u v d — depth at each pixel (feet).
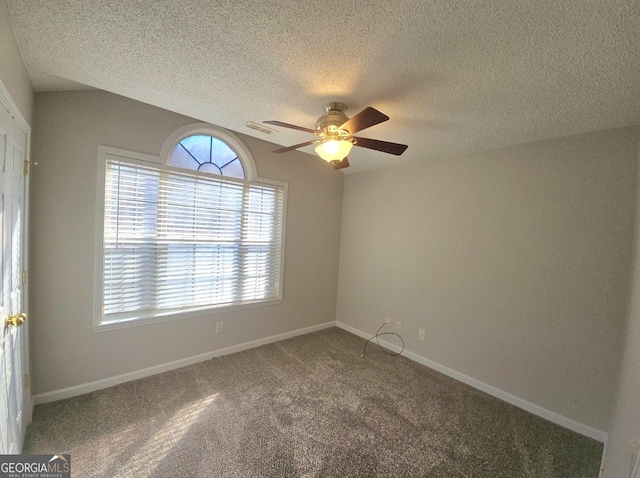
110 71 5.09
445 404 7.58
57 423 6.11
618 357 6.20
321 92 5.49
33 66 5.05
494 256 8.18
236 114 6.79
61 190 6.65
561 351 6.97
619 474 4.26
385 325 11.21
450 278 9.21
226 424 6.41
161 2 3.43
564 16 3.31
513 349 7.77
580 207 6.73
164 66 4.87
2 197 3.92
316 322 12.62
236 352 10.12
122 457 5.36
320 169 12.13
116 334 7.66
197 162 9.02
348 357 10.14
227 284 9.84
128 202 7.69
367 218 12.00
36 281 6.46
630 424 4.24
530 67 4.36
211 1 3.39
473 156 8.70
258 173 10.19
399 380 8.71
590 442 6.36
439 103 5.66
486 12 3.33
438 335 9.50
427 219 9.87
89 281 7.13
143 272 8.09
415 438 6.28
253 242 10.38
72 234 6.84
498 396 8.00
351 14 3.49
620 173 6.23
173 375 8.37
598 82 4.64
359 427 6.55
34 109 6.21
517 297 7.72
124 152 7.42
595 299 6.51
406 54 4.22
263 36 3.99
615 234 6.27
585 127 6.39
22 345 5.60
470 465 5.62
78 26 3.93
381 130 7.20
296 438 6.11
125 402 6.98
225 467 5.27
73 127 6.73
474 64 4.37
